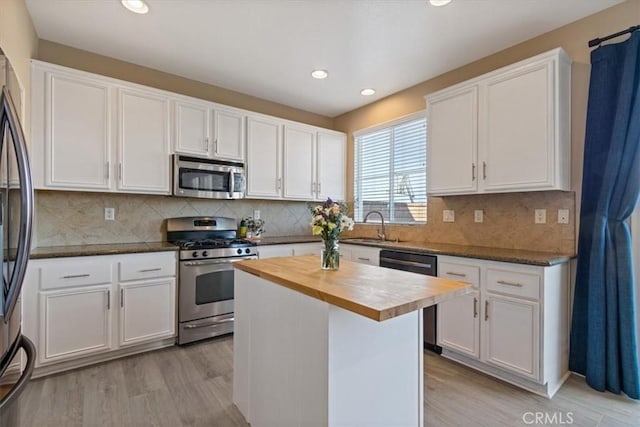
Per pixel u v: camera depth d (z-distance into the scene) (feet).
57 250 8.41
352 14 7.87
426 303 4.33
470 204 10.44
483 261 8.05
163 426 6.13
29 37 7.91
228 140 11.66
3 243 3.91
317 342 4.60
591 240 7.64
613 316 7.13
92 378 7.80
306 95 13.24
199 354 9.24
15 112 4.22
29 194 4.23
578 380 7.72
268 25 8.37
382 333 4.98
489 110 8.84
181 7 7.64
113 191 9.34
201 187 10.90
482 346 8.05
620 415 6.42
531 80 8.02
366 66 10.61
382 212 13.64
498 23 8.21
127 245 9.93
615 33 7.50
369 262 11.30
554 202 8.46
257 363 6.07
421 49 9.54
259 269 6.11
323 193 14.46
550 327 7.20
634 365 6.91
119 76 10.30
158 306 9.38
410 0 7.35
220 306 10.55
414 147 12.32
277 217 14.29
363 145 14.58
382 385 4.98
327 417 4.40
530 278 7.21
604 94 7.49
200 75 11.39
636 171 6.91
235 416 6.46
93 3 7.50
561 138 7.70
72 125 8.68
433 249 9.38
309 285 4.89
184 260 9.82
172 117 10.43
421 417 5.49
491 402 6.91
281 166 13.12
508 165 8.42
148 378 7.84
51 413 6.44
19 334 4.69
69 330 8.01
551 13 7.82
